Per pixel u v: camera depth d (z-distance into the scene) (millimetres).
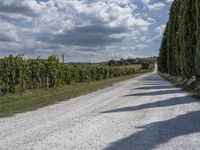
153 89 36938
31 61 42312
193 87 33469
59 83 47812
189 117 14633
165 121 13703
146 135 10852
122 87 44688
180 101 21891
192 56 37406
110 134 11164
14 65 35312
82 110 18844
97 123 13680
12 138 10938
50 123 14117
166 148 8977
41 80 44312
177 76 55969
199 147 9031
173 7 57688
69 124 13625
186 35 38656
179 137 10430
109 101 24016
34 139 10594
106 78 88125
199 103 20281
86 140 10219
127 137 10578
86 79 66500
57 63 46812
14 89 35438
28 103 24281
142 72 179250
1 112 19266
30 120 15398
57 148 9164
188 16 38344
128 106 20062
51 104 23922
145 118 14742
